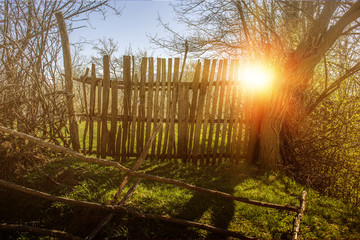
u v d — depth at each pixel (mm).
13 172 4262
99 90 5352
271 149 5715
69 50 5086
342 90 6527
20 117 4496
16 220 3412
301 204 3475
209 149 5785
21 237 3111
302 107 6129
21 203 3674
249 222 3578
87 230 3270
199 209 3768
